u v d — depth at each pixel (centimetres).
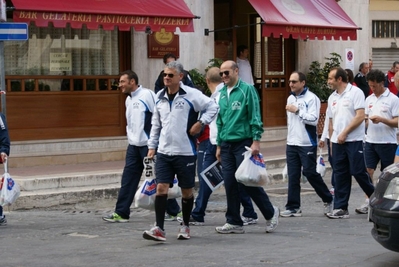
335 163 2098
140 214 2262
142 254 1608
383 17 5022
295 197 2142
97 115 3100
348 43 4050
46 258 1586
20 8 2570
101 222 2080
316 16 3509
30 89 2948
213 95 2050
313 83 3791
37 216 2208
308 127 2102
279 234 1842
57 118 3005
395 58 5088
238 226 1859
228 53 3669
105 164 2939
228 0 3688
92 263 1526
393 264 1498
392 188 1438
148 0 2920
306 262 1513
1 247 1714
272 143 3572
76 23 2695
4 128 1986
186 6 3012
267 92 3741
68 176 2511
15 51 2922
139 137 2031
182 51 3322
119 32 3159
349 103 2064
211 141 1975
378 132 2166
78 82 3062
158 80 2241
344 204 2102
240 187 1955
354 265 1490
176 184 1973
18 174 2608
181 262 1521
